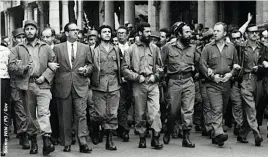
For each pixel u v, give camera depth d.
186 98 9.02
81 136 8.48
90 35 10.87
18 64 8.20
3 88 8.41
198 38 12.91
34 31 8.45
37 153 8.45
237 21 24.19
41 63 8.31
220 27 8.94
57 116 9.33
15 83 8.48
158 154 8.31
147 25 8.91
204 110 10.12
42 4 41.28
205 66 8.95
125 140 9.90
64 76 8.41
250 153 8.40
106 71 8.95
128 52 8.88
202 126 10.70
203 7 22.27
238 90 9.92
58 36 12.47
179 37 9.11
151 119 8.82
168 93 9.14
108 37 9.09
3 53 8.63
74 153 8.45
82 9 34.72
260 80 9.45
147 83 8.77
